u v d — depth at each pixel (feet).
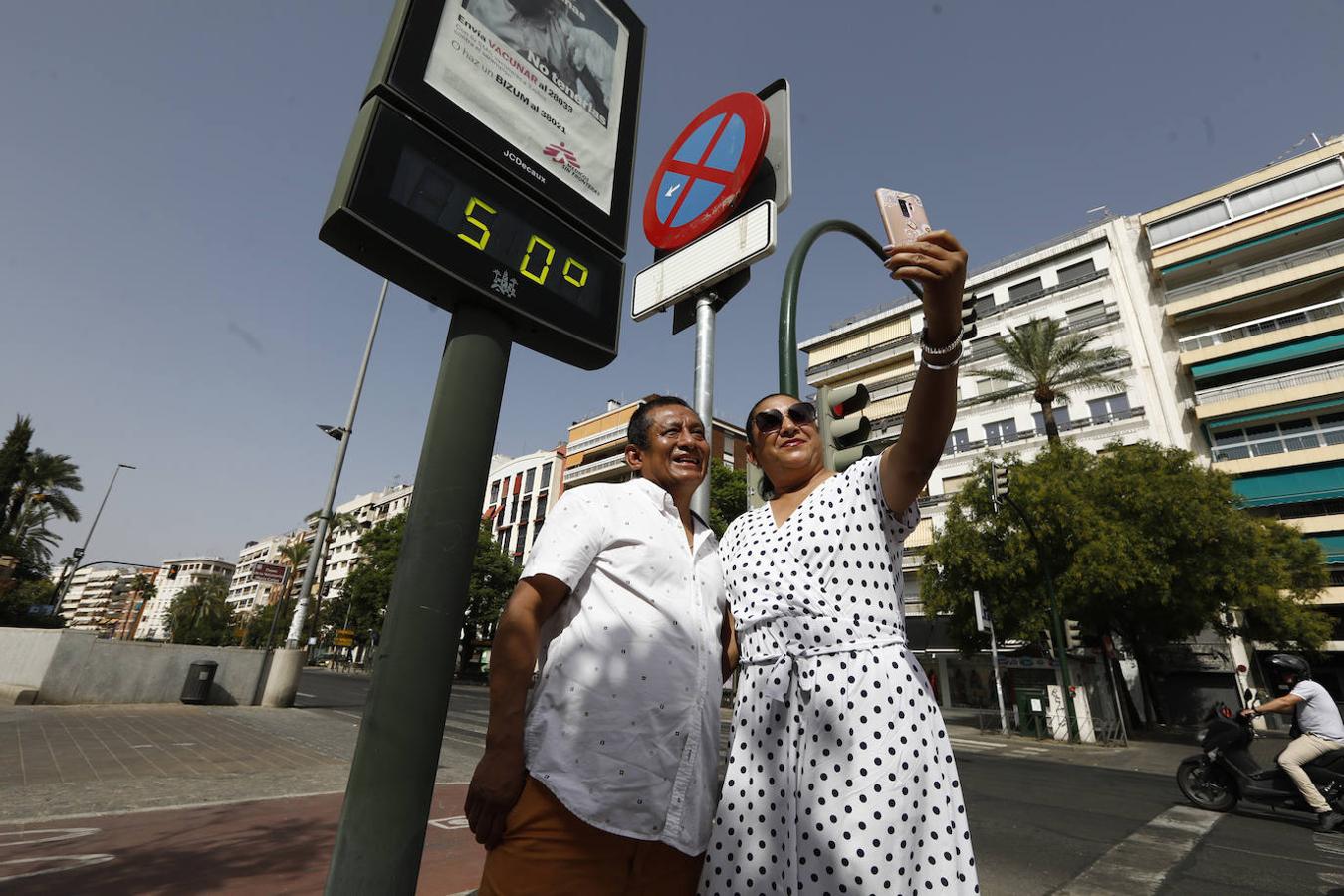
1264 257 87.97
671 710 4.81
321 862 13.55
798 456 5.97
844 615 4.85
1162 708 80.89
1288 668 20.81
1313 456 77.25
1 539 127.24
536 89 7.61
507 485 170.71
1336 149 83.61
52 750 24.43
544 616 4.76
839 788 4.35
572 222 7.65
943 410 4.56
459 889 12.41
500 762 4.26
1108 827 20.43
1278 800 20.79
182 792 19.10
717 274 10.32
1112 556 53.78
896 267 4.35
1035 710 54.44
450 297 6.44
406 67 6.31
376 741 4.86
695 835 4.75
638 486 5.71
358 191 5.63
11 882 11.53
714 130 12.07
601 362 7.79
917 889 4.14
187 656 43.75
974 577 62.49
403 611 5.20
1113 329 93.91
